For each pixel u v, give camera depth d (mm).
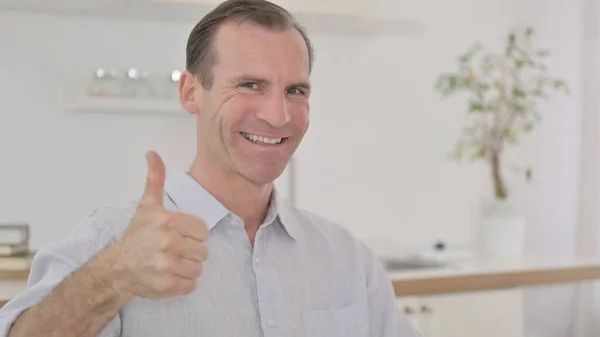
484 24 3238
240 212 1200
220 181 1186
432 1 3148
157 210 813
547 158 3354
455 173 3207
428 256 2734
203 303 1112
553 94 3354
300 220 1283
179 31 2820
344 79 3023
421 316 2305
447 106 3186
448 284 2336
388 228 3102
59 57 2691
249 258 1175
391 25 2801
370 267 1331
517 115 3240
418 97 3139
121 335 1070
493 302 2445
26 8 2615
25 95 2668
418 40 3133
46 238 2699
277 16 1134
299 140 1161
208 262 1143
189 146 2859
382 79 3082
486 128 3078
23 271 2125
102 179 2760
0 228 2227
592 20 3328
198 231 792
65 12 2668
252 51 1107
